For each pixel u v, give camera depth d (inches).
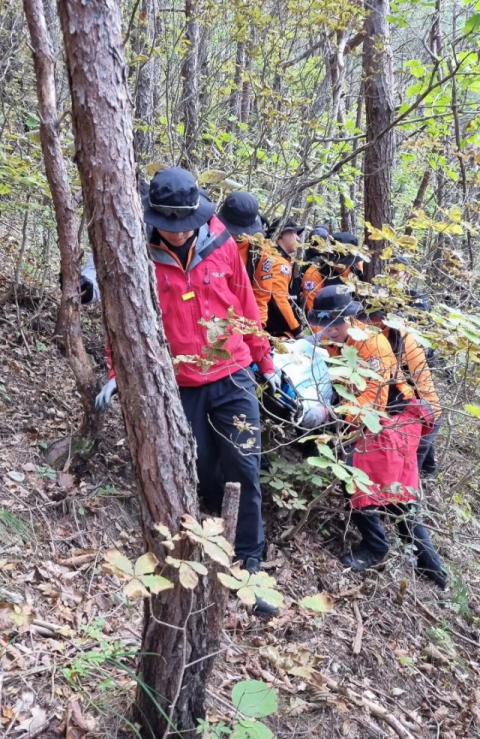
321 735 96.7
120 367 63.6
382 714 103.7
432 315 95.7
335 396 132.5
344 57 216.2
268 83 176.9
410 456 133.5
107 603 105.6
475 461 172.9
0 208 150.0
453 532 149.9
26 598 98.7
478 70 171.8
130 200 59.3
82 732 80.3
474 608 151.5
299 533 140.2
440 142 202.7
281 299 151.6
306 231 209.5
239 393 115.0
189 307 109.9
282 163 217.5
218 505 127.7
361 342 119.0
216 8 175.6
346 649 116.5
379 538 137.6
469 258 154.9
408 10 183.6
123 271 60.2
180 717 77.1
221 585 75.2
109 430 144.9
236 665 102.9
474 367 114.3
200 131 213.8
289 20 176.9
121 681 89.7
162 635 72.4
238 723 77.6
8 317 170.4
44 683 85.9
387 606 132.3
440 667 124.6
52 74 103.0
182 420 68.0
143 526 69.7
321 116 202.7
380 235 108.4
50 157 105.1
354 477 88.5
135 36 172.6
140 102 206.5
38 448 130.0
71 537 115.1
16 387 145.3
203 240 110.0
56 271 215.5
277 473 139.8
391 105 168.1
